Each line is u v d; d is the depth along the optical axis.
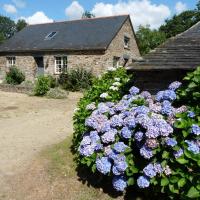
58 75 25.38
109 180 5.62
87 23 27.36
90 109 6.29
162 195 4.96
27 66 27.03
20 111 13.68
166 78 6.36
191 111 4.64
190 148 4.24
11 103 15.89
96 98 7.02
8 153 7.80
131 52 28.48
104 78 8.86
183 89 5.22
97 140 5.22
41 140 8.91
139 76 6.56
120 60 26.28
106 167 4.85
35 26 30.38
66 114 12.98
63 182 5.96
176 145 4.37
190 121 4.43
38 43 27.05
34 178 6.24
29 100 16.98
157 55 6.68
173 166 4.45
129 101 5.54
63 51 25.08
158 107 4.95
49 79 21.14
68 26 27.97
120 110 5.41
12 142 8.77
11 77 24.83
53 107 14.74
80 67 24.38
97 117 5.46
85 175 6.13
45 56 26.03
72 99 17.62
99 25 26.47
